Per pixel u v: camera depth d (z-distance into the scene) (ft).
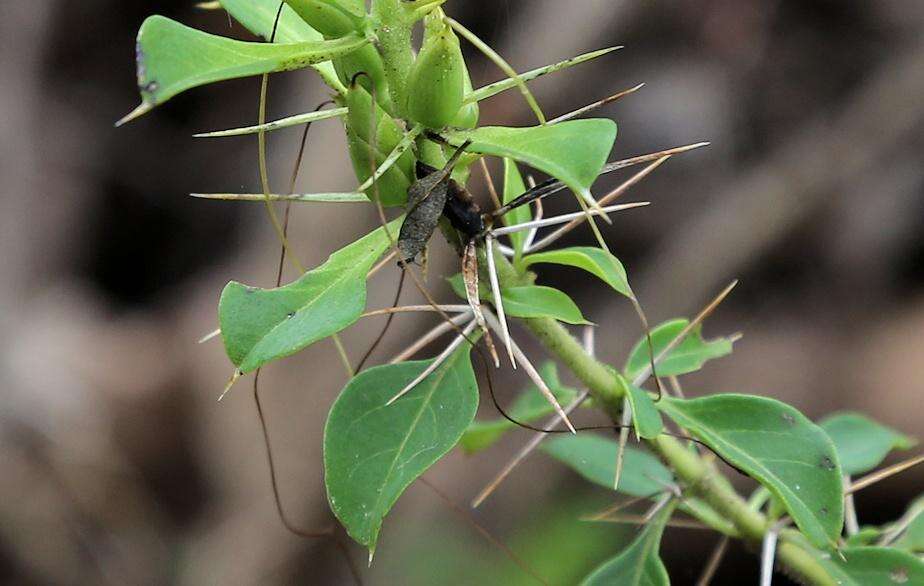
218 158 25.75
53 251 24.13
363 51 5.71
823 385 20.07
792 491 6.26
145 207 25.64
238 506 19.75
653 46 24.22
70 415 21.26
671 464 7.43
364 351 19.04
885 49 23.89
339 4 5.56
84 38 25.32
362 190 5.68
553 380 8.48
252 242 21.94
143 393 21.53
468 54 20.47
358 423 6.15
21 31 23.45
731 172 23.30
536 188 6.22
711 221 21.74
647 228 22.84
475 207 6.17
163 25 4.82
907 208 22.34
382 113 5.80
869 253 22.33
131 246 25.68
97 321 23.70
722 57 24.17
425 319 18.88
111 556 20.66
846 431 9.03
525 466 18.97
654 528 7.38
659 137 23.22
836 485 6.22
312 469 19.13
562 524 17.93
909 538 7.89
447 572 18.10
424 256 5.98
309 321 5.64
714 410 6.62
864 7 24.21
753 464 6.33
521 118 19.85
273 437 19.44
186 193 25.63
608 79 23.66
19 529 20.34
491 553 18.17
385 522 18.94
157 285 25.59
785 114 23.72
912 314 20.98
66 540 20.62
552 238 6.88
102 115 25.57
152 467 21.35
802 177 21.34
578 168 4.98
